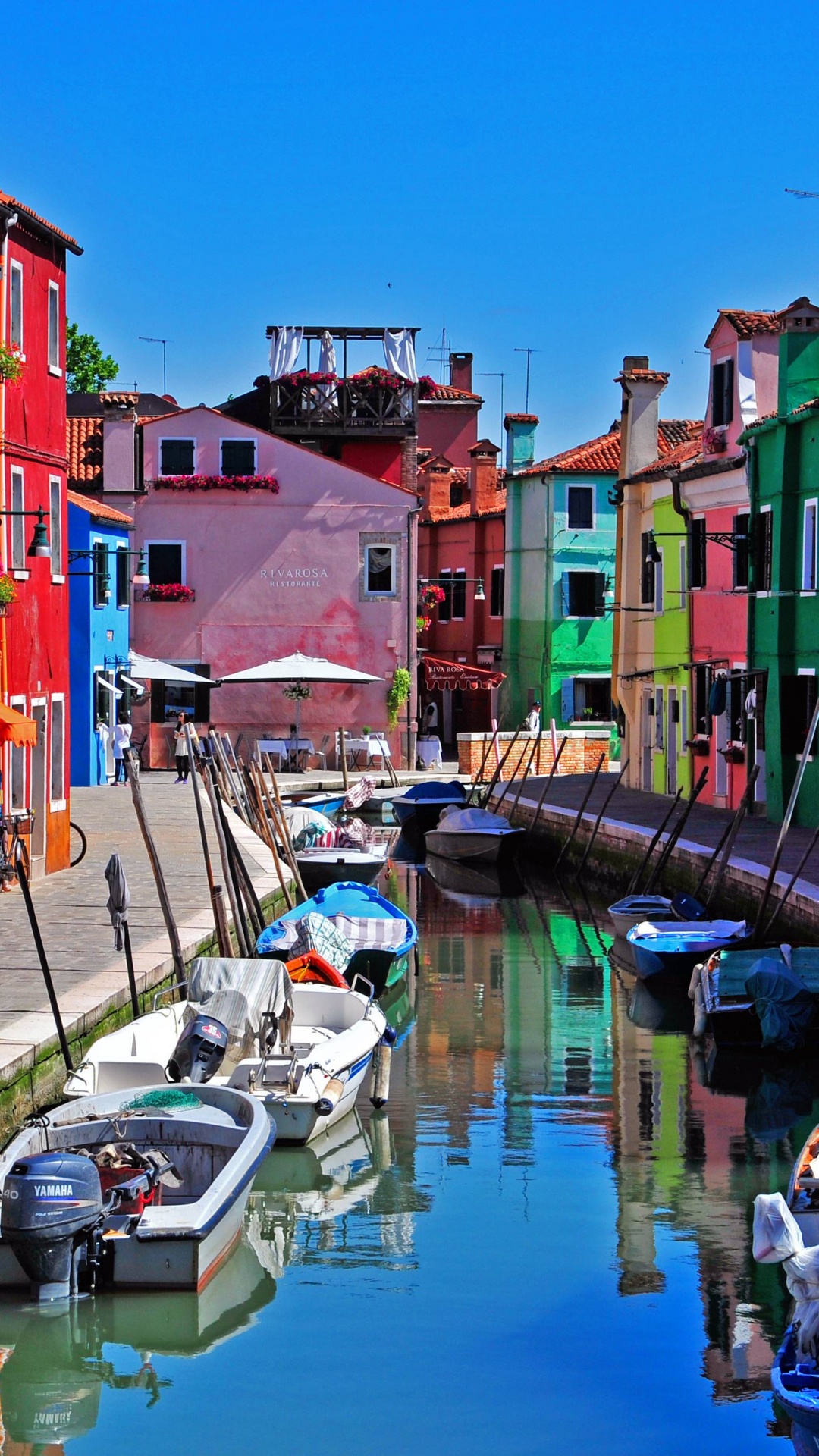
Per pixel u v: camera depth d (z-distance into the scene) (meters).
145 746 48.19
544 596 54.47
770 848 27.58
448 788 42.75
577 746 50.28
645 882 29.67
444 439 67.75
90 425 50.19
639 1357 10.90
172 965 17.73
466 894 32.69
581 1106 16.80
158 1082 14.23
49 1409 10.12
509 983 23.38
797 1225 9.63
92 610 40.84
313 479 49.16
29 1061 13.54
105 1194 11.54
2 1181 11.20
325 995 17.69
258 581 49.25
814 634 30.36
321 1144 15.36
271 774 29.64
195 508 49.12
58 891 23.08
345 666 49.41
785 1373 9.20
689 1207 13.67
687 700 37.81
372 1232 13.03
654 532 39.84
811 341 30.97
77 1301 11.13
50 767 25.23
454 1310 11.55
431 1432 9.89
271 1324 11.30
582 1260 12.48
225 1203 11.54
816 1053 18.98
